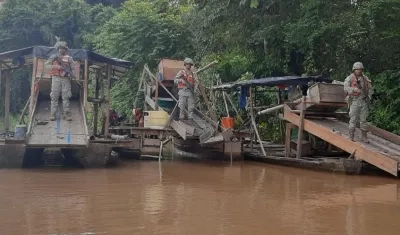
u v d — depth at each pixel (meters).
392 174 9.28
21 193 7.05
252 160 13.16
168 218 5.45
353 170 9.97
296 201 6.70
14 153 10.29
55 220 5.29
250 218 5.52
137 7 21.59
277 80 13.01
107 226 5.02
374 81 13.77
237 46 18.50
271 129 17.86
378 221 5.46
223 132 12.45
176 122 13.21
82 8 30.88
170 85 15.65
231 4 16.72
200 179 8.99
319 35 14.23
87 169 10.39
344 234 4.86
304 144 12.55
